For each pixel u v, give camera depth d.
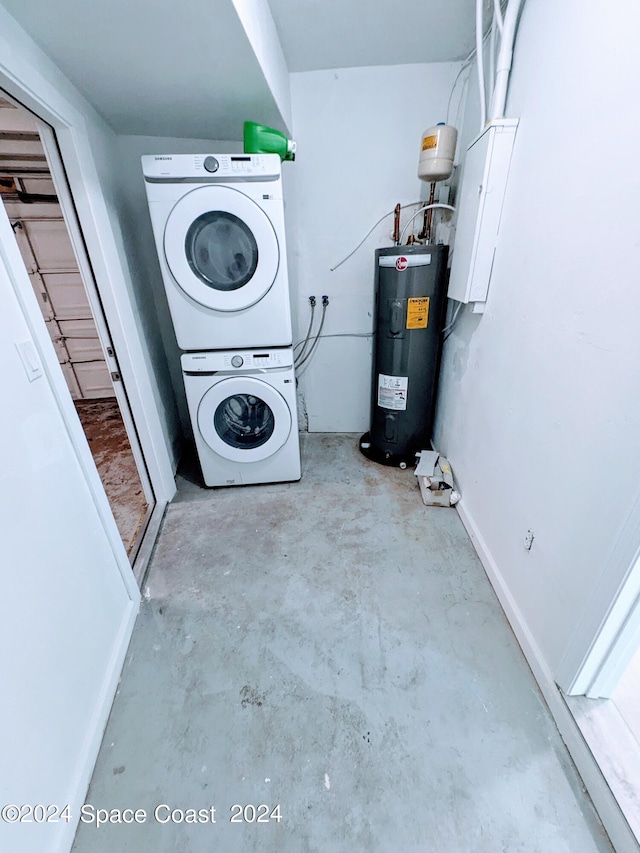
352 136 2.07
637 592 0.85
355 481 2.28
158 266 2.24
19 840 0.74
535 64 1.19
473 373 1.79
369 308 2.49
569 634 1.04
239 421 2.19
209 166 1.51
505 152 1.36
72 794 0.92
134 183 2.04
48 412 0.97
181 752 1.04
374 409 2.41
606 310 0.88
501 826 0.89
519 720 1.09
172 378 2.55
